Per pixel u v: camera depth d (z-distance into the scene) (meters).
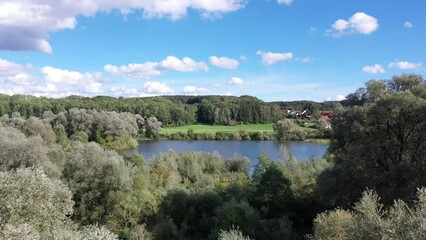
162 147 95.00
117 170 39.81
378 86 36.19
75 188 38.66
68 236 17.16
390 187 28.73
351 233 16.31
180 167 59.22
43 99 139.75
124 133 95.06
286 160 57.62
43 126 78.75
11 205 19.92
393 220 14.45
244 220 33.31
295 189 42.53
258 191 41.59
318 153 81.62
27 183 21.25
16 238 16.52
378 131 32.94
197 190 43.69
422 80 35.28
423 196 15.04
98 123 96.31
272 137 109.56
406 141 32.38
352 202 30.89
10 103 120.19
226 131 115.50
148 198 38.75
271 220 34.12
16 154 40.00
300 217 38.47
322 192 33.19
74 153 43.59
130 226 37.44
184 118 137.00
